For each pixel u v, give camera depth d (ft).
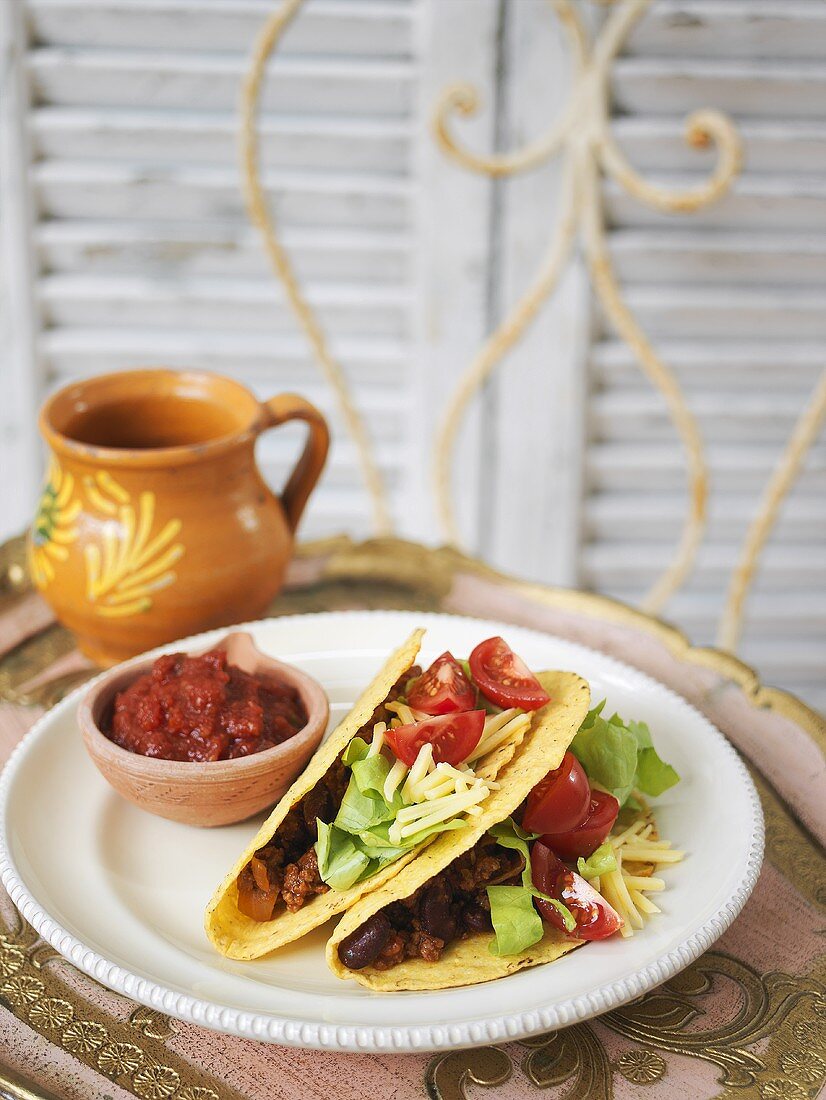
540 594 2.38
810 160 3.13
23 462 3.49
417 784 1.70
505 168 2.93
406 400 3.45
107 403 2.18
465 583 2.41
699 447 3.14
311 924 1.65
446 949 1.69
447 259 3.28
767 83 3.04
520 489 3.56
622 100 3.08
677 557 3.56
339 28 3.04
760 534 3.13
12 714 2.09
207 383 2.20
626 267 3.24
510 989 1.61
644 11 2.85
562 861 1.76
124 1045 1.62
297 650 2.12
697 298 3.26
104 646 2.15
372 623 2.16
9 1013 1.65
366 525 3.61
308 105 3.13
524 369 3.38
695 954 1.60
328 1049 1.53
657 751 1.94
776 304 3.25
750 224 3.21
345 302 3.32
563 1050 1.62
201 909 1.75
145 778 1.77
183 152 3.16
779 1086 1.57
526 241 3.25
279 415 2.14
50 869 1.76
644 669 2.20
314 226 3.27
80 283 3.28
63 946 1.62
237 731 1.82
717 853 1.77
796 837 1.90
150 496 2.04
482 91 3.11
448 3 3.01
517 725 1.77
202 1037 1.63
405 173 3.22
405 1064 1.61
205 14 3.01
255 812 1.84
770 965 1.71
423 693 1.81
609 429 3.47
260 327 3.38
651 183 3.16
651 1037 1.63
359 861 1.68
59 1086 1.57
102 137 3.12
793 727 2.09
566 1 2.87
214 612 2.11
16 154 3.10
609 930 1.65
